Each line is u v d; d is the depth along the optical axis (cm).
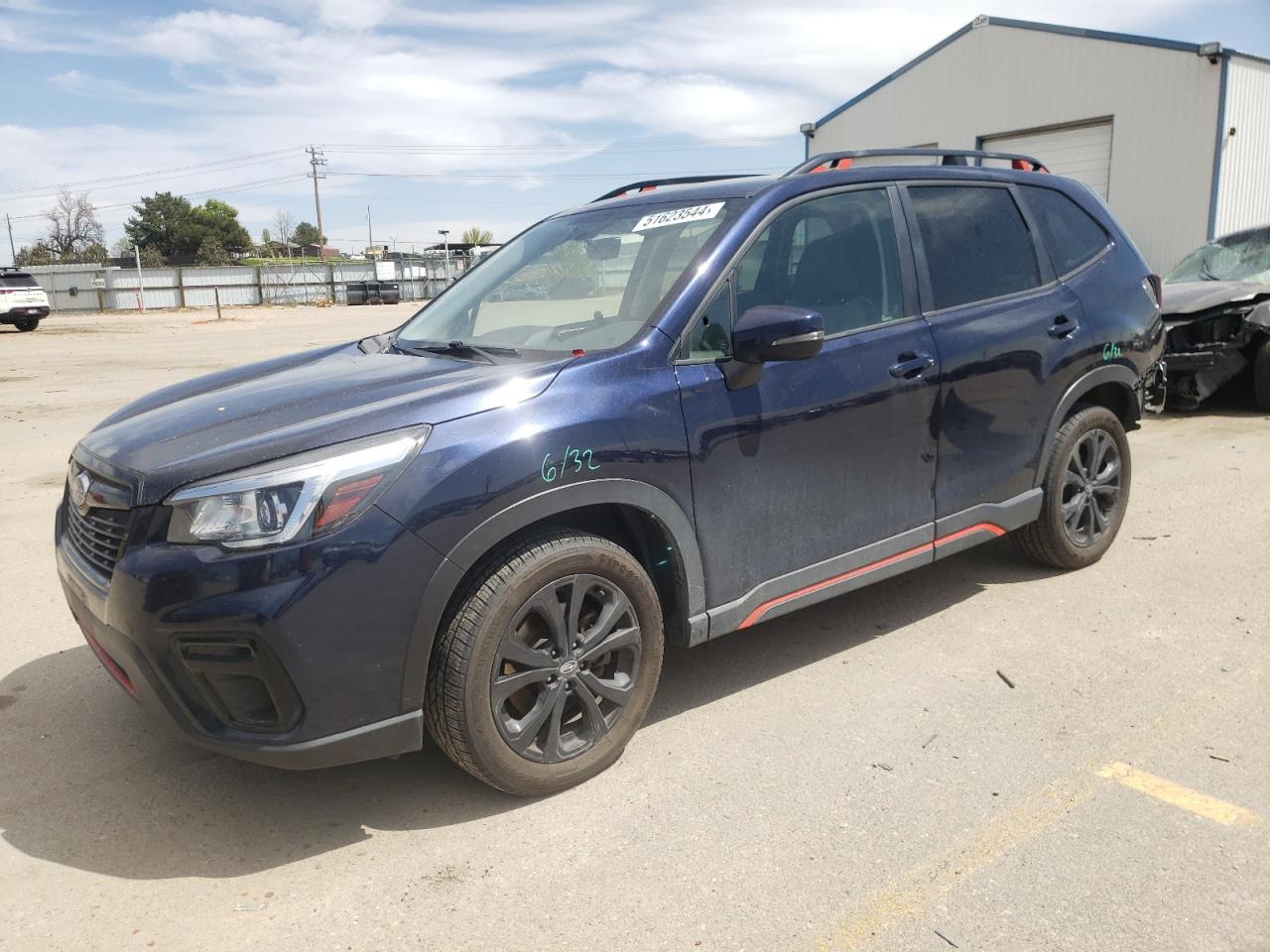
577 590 291
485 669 273
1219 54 1725
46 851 276
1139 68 1856
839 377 347
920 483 380
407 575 260
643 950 229
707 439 314
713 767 310
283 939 237
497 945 233
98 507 279
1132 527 545
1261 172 1848
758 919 239
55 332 2966
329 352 405
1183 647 387
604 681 305
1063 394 433
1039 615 424
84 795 304
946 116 2236
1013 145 2120
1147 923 232
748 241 338
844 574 363
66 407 1145
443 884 256
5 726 350
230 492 250
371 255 7444
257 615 245
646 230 363
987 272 412
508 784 287
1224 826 270
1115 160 1920
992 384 399
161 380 1438
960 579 471
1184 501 593
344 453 257
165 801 300
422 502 261
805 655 392
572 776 297
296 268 6059
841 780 299
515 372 295
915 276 383
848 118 2470
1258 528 535
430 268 6241
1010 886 247
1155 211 1866
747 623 338
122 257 9381
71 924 244
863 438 357
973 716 337
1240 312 827
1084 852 260
